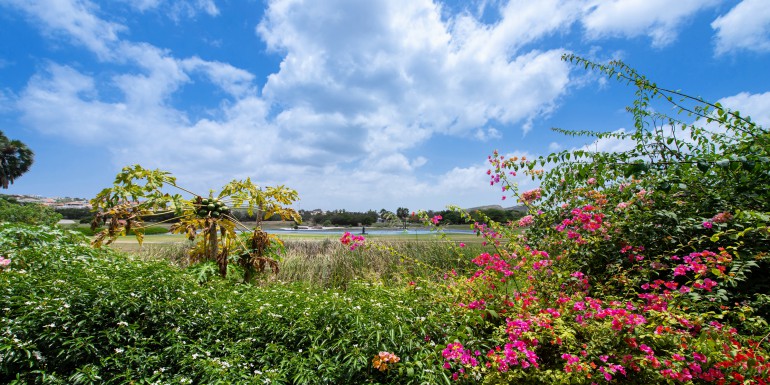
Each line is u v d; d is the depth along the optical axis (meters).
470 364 2.41
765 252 2.70
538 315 2.64
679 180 3.20
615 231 3.45
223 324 2.97
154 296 2.95
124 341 2.67
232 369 2.41
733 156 3.08
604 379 2.22
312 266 6.89
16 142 29.56
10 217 11.78
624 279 3.08
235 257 5.08
